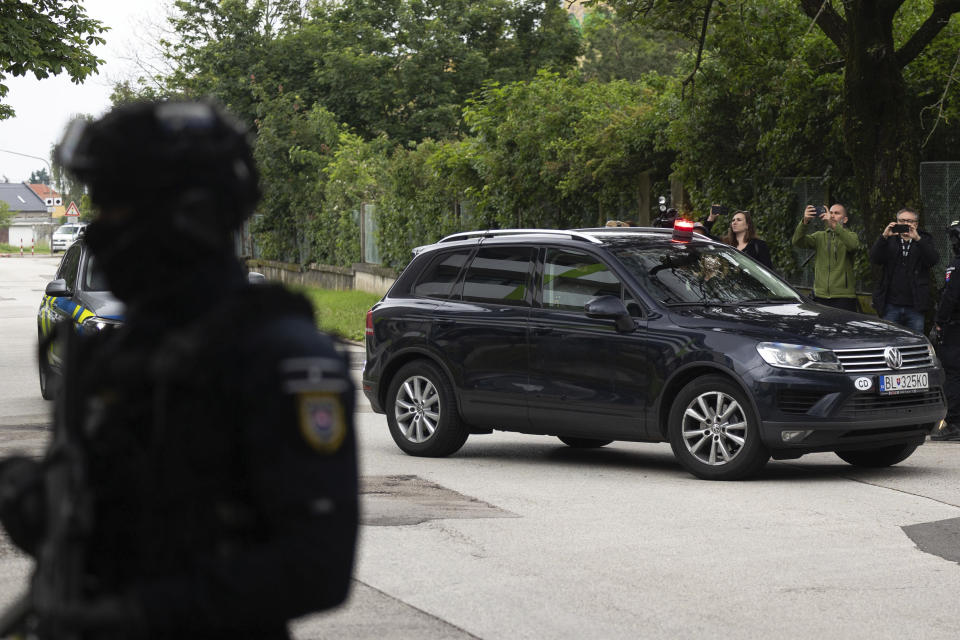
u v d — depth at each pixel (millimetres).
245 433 5125
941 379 26797
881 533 20703
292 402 5105
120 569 5324
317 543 5051
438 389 29625
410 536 20391
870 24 39500
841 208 38594
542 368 27953
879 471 27125
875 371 25500
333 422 5172
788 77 45531
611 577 17750
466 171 70812
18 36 61875
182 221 5219
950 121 46031
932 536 20500
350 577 5203
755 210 51219
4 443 30484
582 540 20125
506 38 138625
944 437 32250
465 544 19812
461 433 29531
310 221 108625
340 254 101438
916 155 40312
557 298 28219
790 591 17047
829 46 47188
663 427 26547
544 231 29734
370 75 128875
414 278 31109
